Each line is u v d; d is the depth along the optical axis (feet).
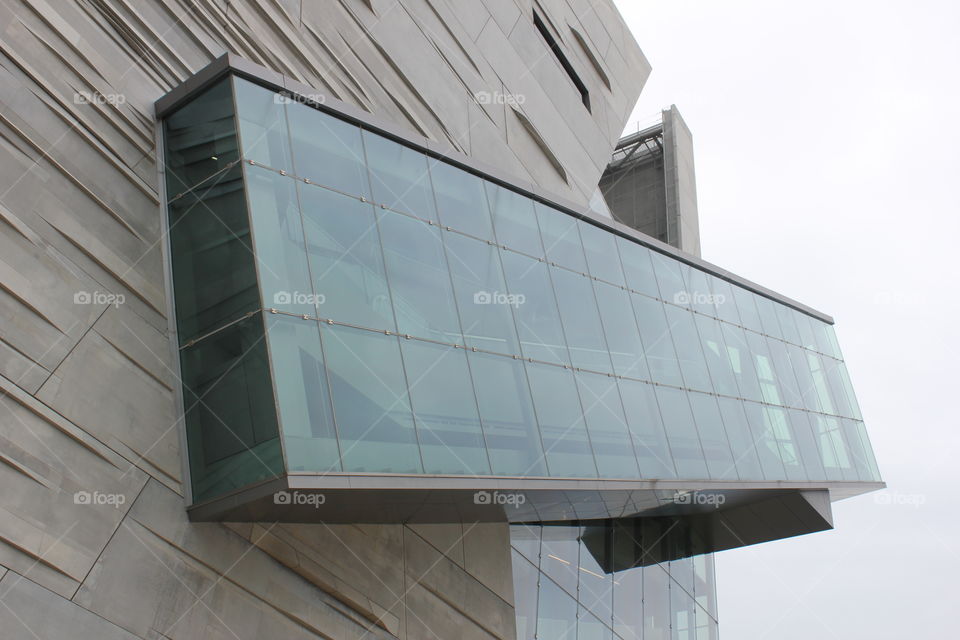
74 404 30.14
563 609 50.67
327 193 35.17
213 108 35.12
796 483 55.93
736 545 63.62
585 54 74.74
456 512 38.19
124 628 28.89
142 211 35.19
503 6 63.67
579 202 67.67
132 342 32.73
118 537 29.71
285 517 33.50
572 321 44.73
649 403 47.09
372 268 35.24
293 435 29.35
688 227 97.81
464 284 39.27
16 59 32.53
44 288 30.66
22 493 27.94
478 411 36.24
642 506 50.60
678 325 53.47
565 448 39.65
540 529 51.26
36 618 27.02
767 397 58.90
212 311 33.09
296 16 45.68
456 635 40.75
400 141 39.91
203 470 32.19
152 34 38.22
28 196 31.32
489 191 43.88
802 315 70.23
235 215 32.65
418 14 54.65
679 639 59.31
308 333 31.53
